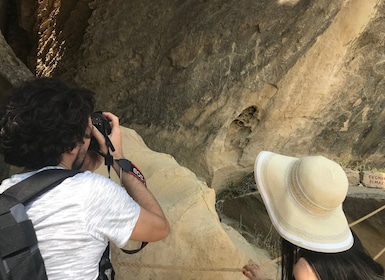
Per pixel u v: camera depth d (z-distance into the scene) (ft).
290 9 14.06
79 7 22.72
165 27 16.74
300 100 14.06
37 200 3.51
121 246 3.66
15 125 3.48
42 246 3.42
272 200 4.66
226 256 7.89
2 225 3.28
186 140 14.70
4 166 9.07
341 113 14.70
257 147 14.60
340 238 4.35
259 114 14.38
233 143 14.71
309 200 4.35
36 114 3.47
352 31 13.21
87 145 3.95
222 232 7.86
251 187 14.42
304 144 14.96
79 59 20.47
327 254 4.33
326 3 13.41
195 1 16.26
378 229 12.10
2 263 3.22
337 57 13.60
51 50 24.82
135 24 17.94
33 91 3.57
